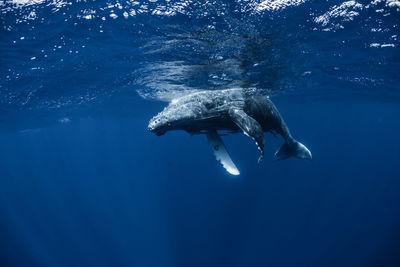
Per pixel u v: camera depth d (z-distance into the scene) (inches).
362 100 1246.3
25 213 2357.3
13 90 594.6
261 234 1487.5
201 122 187.3
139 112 1293.1
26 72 486.9
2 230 1699.1
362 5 292.8
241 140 3221.0
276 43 370.0
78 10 288.7
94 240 1685.5
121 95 774.5
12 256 1428.4
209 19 294.2
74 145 2847.0
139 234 1710.1
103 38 356.2
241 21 298.8
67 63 455.2
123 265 1412.4
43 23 315.0
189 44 362.6
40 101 735.7
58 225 1967.3
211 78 501.4
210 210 1850.4
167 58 421.1
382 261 1189.7
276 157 261.7
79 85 609.6
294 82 649.6
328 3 284.7
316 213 1706.4
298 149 262.4
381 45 429.1
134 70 493.7
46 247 1578.5
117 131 2247.8
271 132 258.7
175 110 181.9
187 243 1503.4
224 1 261.1
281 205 1800.0
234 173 174.4
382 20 329.4
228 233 1529.3
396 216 1672.0
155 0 265.4
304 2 276.4
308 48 413.4
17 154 2883.9
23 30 331.6
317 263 1256.2
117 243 1628.9
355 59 512.1
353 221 1615.4
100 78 556.4
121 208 2439.7
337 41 400.5
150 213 2033.7
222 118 191.0
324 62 515.5
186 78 511.2
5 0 268.4
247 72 477.1
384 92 976.3
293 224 1561.3
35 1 271.0
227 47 368.8
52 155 3555.6
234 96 207.2
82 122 1435.8
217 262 1330.0
